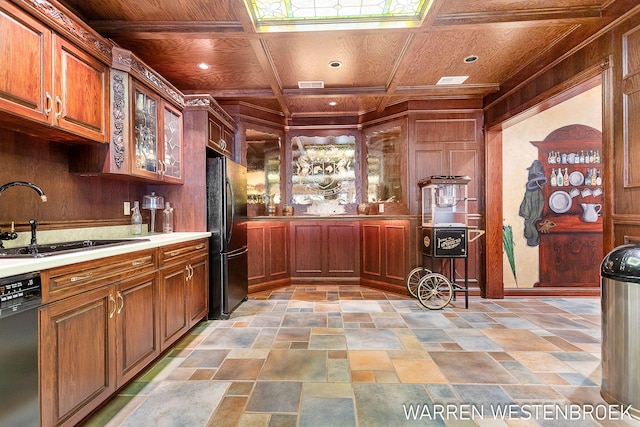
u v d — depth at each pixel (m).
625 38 2.09
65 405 1.45
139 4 2.17
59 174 2.17
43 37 1.69
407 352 2.44
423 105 4.11
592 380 2.03
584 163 4.07
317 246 4.79
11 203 1.85
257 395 1.88
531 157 4.09
